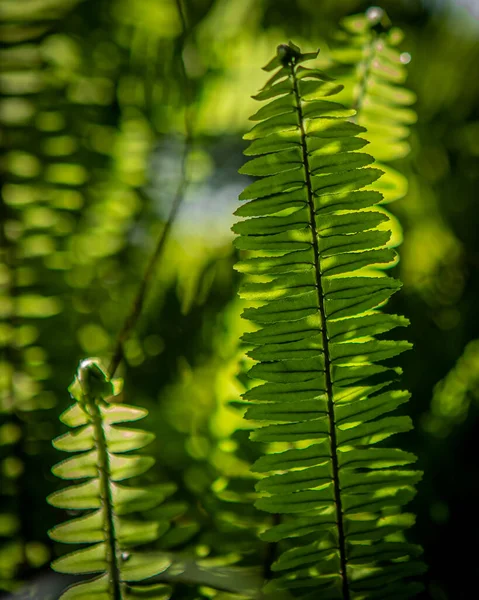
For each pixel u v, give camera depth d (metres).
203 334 0.84
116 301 0.85
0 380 0.79
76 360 0.82
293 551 0.68
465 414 0.79
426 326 0.84
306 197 0.67
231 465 0.75
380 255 0.67
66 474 0.67
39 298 0.82
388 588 0.69
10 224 0.82
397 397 0.68
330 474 0.68
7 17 0.83
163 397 0.82
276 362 0.67
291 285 0.67
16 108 0.84
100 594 0.68
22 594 0.73
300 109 0.67
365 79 0.76
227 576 0.72
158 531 0.68
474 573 0.75
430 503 0.77
